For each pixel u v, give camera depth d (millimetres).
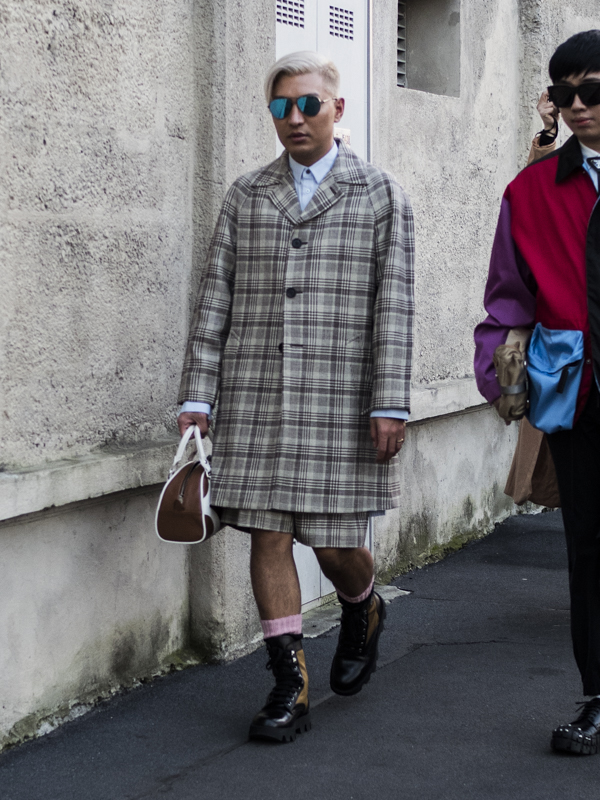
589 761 3051
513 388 2971
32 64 3098
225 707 3492
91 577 3434
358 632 3461
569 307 2922
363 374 3199
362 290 3178
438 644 4156
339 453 3160
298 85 3127
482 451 6082
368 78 4812
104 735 3244
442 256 5543
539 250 2986
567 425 2938
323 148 3221
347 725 3328
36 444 3195
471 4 5758
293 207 3199
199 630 3934
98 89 3371
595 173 2885
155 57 3629
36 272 3160
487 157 5996
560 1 6598
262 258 3213
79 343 3354
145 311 3650
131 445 3582
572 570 3082
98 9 3350
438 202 5492
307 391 3154
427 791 2859
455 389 5480
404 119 5164
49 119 3174
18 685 3160
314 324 3160
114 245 3484
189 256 3881
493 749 3137
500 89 6129
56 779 2936
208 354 3270
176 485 3129
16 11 3023
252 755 3100
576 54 2801
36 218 3146
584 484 2998
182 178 3814
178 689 3654
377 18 4859
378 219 3180
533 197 2996
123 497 3564
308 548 4594
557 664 3910
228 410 3242
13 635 3129
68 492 3170
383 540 5086
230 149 3889
